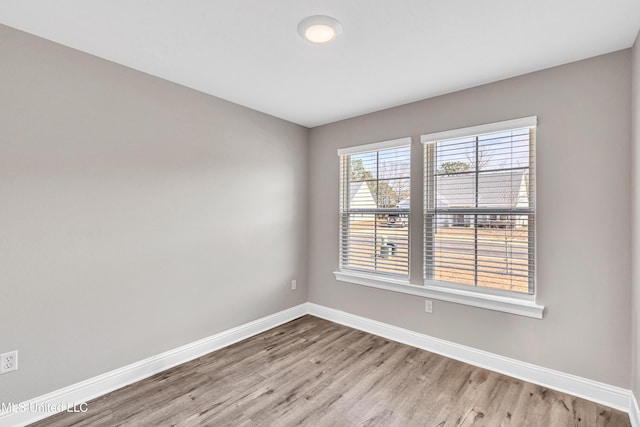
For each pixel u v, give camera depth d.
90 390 2.09
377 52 2.05
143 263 2.35
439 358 2.69
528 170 2.36
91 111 2.09
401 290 3.00
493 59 2.13
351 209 3.45
